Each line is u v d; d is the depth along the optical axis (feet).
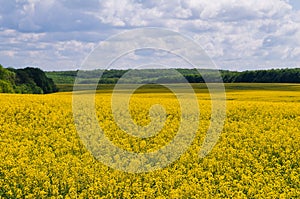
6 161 48.32
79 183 44.11
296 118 77.92
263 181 44.04
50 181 44.98
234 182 43.60
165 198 39.70
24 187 42.68
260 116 79.25
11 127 67.36
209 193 41.22
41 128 68.03
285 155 54.03
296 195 40.88
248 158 51.88
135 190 42.52
